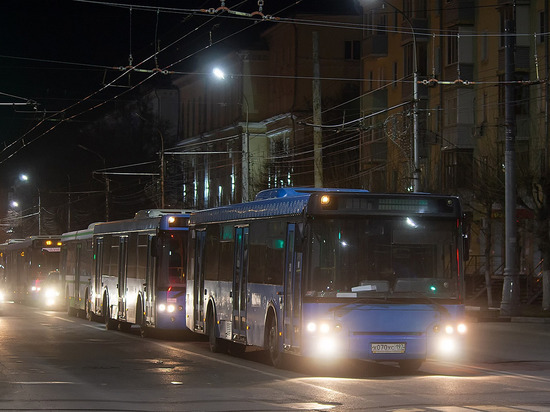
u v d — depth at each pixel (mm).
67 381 20469
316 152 44875
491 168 50594
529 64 58250
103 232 41688
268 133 97125
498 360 25641
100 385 19734
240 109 99438
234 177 92750
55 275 62625
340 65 89562
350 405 16578
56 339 33375
